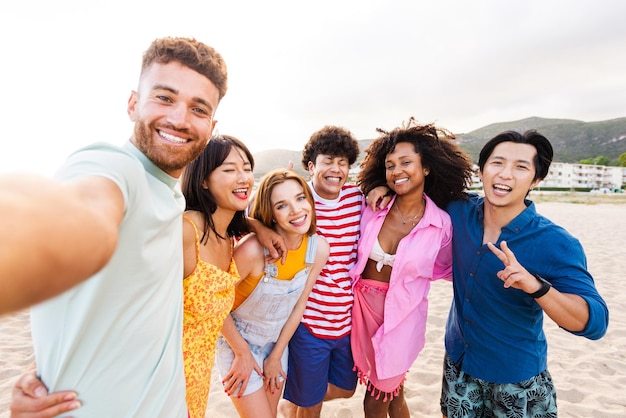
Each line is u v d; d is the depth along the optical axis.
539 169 1.83
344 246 2.41
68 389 0.88
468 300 1.99
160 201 1.02
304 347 2.30
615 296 5.48
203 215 1.68
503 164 1.81
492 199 1.85
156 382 1.04
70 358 0.86
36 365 0.92
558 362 3.73
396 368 2.28
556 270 1.71
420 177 2.26
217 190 1.69
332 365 2.50
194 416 1.58
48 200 0.48
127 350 0.94
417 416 2.90
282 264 2.01
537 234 1.78
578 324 1.54
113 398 0.93
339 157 2.41
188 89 1.07
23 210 0.43
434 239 2.20
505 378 1.87
